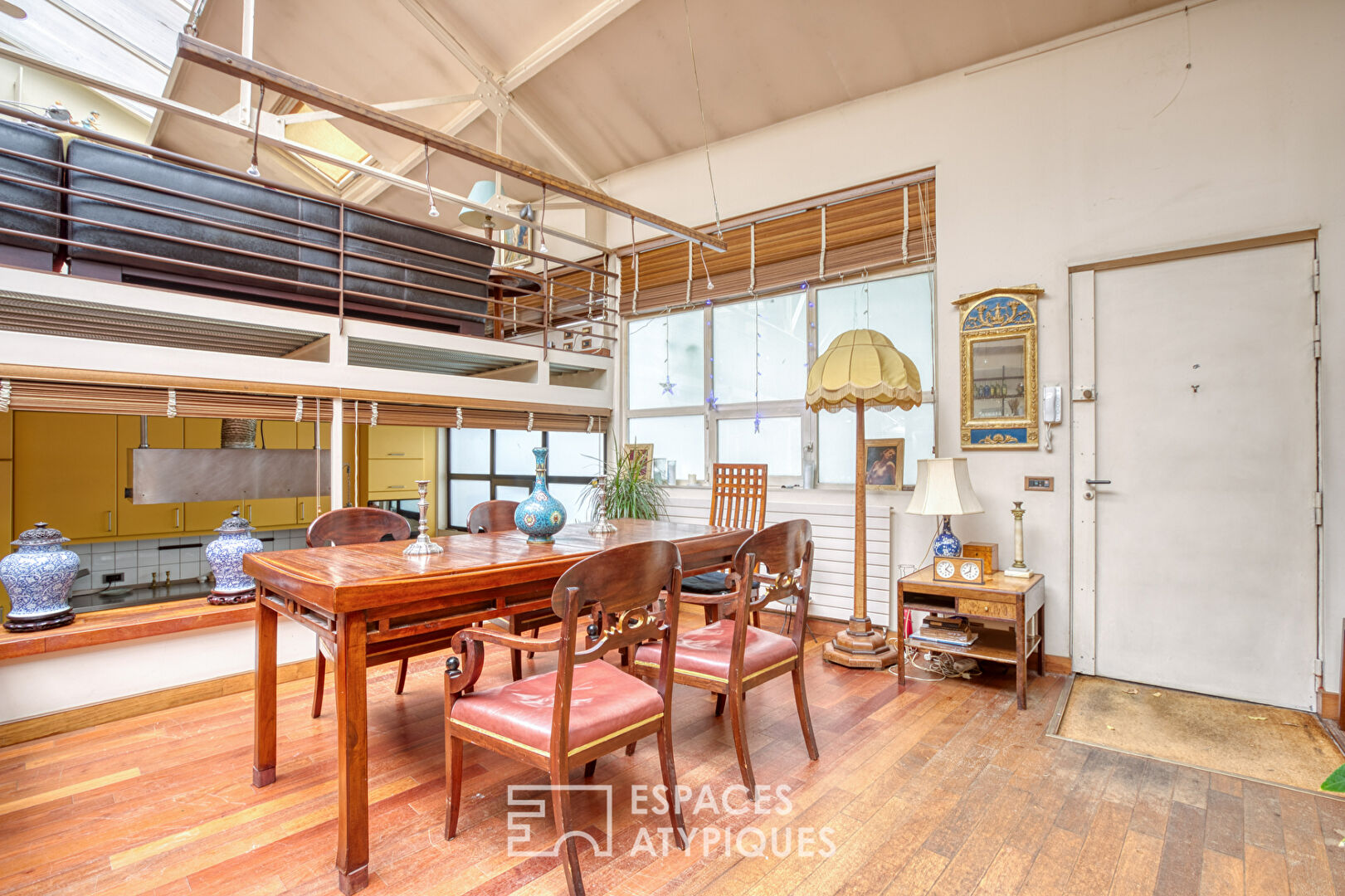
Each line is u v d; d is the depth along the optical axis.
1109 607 3.22
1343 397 2.73
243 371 3.07
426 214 6.42
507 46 4.30
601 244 5.37
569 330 4.74
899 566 3.82
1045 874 1.69
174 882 1.65
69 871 1.68
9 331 2.49
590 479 5.80
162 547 4.70
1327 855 1.76
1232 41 2.94
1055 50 3.36
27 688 2.49
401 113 5.06
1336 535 2.74
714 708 2.86
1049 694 3.00
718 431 4.73
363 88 4.95
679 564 1.87
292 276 3.43
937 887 1.63
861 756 2.36
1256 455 2.90
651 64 4.25
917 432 3.83
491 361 4.50
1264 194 2.88
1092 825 1.91
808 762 2.31
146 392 2.81
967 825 1.91
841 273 4.07
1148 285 3.13
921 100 3.76
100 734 2.54
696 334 4.85
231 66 2.11
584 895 1.57
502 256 5.81
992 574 3.24
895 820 1.94
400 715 2.75
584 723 1.63
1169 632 3.08
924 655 3.52
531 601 2.15
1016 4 3.27
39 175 2.76
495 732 1.70
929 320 3.82
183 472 3.03
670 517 4.84
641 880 1.66
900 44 3.63
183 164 3.12
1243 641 2.92
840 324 4.16
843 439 4.15
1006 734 2.55
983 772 2.23
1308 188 2.80
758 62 4.00
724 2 3.72
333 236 3.59
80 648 2.60
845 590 4.00
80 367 2.64
